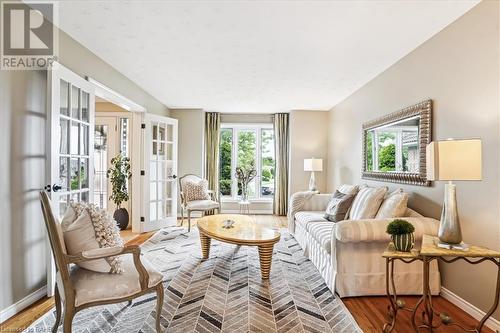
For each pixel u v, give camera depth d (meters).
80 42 2.71
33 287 2.16
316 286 2.58
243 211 6.35
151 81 3.97
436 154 1.77
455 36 2.29
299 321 1.99
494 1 1.94
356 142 4.34
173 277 2.74
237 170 6.29
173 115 5.86
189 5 2.08
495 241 1.93
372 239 2.25
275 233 2.87
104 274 1.68
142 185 4.50
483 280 2.01
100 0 2.02
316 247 2.99
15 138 2.00
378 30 2.45
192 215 5.96
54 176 2.20
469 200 2.15
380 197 2.82
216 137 6.17
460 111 2.24
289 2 2.03
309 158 5.84
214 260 3.23
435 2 2.03
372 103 3.79
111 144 4.99
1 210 1.89
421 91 2.73
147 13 2.19
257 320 1.99
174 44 2.75
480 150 1.68
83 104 2.79
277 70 3.47
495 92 1.94
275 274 2.85
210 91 4.49
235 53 2.96
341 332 1.87
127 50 2.90
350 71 3.49
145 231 4.51
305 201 4.20
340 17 2.22
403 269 2.38
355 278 2.35
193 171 5.84
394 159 3.19
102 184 5.04
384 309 2.17
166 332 1.83
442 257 1.80
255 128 6.46
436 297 2.38
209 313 2.07
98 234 1.65
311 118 5.85
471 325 1.96
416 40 2.64
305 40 2.64
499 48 1.91
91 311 2.08
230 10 2.14
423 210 2.68
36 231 2.19
